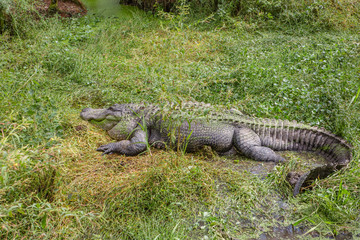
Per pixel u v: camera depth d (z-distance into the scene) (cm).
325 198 428
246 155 546
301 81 687
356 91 638
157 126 558
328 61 759
